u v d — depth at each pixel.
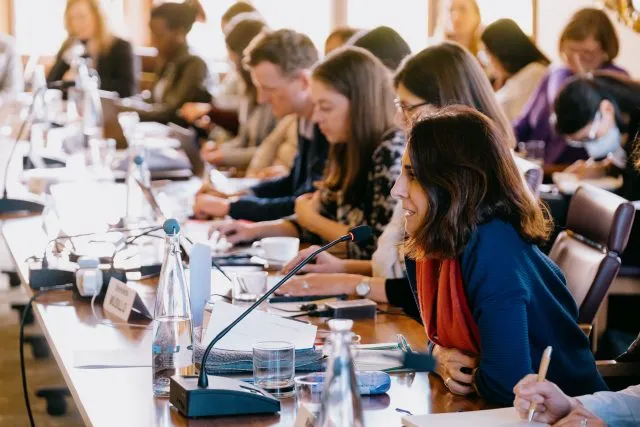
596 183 5.44
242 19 6.99
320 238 4.16
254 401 2.02
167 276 2.15
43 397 4.72
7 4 10.48
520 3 8.36
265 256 3.71
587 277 3.00
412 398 2.20
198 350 2.31
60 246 3.65
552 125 6.75
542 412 2.02
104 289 3.05
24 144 5.99
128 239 3.64
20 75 9.45
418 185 2.32
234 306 2.41
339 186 4.01
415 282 2.79
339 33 6.09
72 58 8.88
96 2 8.97
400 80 3.35
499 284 2.24
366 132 3.83
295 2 10.34
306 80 4.85
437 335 2.45
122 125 6.40
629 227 2.96
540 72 7.05
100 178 5.10
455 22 7.92
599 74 6.14
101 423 1.95
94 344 2.56
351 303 2.96
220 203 4.77
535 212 2.34
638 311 5.07
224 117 7.48
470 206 2.28
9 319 5.86
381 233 3.73
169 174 5.58
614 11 7.11
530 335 2.32
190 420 1.98
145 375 2.28
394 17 9.74
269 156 6.31
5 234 4.13
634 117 6.02
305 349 2.35
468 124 2.32
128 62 9.11
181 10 8.54
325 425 1.54
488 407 2.16
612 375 2.73
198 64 8.31
